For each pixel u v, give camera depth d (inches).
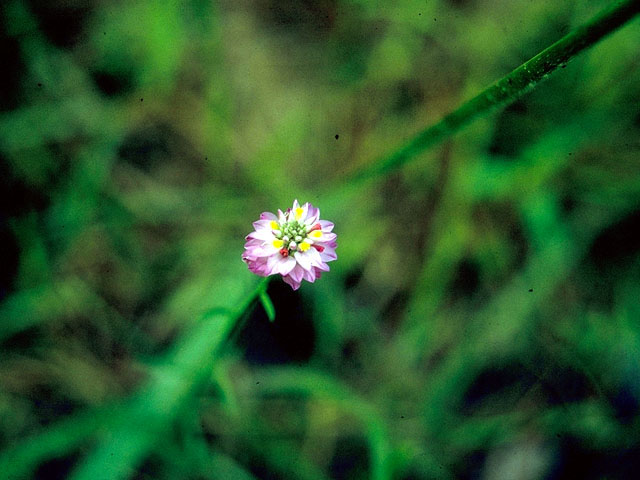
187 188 7.4
